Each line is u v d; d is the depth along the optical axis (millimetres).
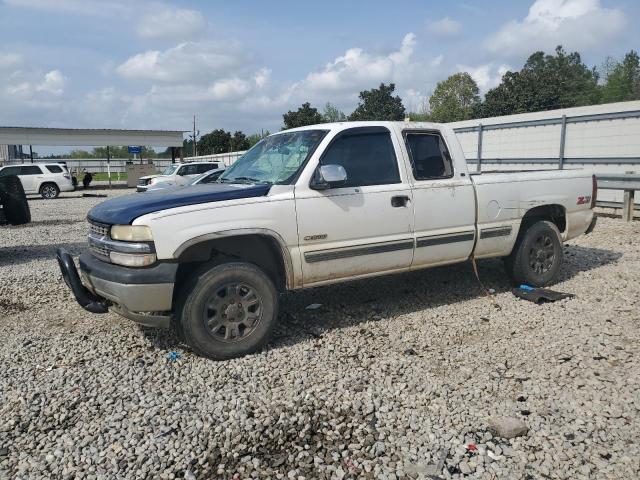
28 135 37594
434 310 5543
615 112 12938
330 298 6004
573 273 6879
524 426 3168
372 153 5031
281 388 3803
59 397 3730
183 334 4262
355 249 4832
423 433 3195
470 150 17625
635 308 5395
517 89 49594
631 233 9680
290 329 5027
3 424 3393
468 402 3557
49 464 2953
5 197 9117
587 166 13656
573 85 58375
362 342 4672
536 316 5258
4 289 6773
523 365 4125
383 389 3756
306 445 3086
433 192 5246
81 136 39156
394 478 2777
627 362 4094
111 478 2820
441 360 4262
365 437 3164
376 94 55375
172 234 4070
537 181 6027
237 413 3457
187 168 23141
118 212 4285
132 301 4066
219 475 2832
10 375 4117
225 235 4230
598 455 2928
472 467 2857
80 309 5855
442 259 5441
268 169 4988
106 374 4098
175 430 3273
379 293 6160
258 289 4383
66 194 29859
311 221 4590
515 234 5910
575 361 4137
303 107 55531
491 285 6402
